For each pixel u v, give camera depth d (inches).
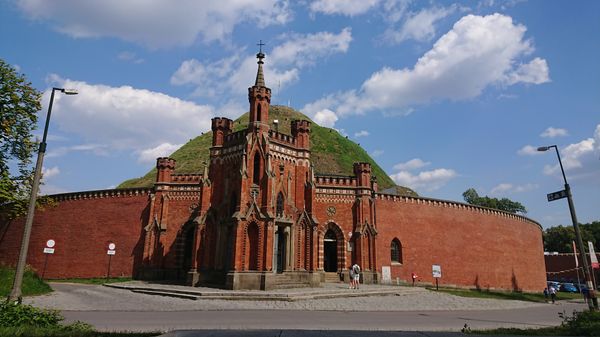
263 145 1759.4
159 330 681.0
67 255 2251.5
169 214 2144.4
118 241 2182.6
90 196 2299.5
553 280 4439.0
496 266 2581.2
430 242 2336.4
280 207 1785.2
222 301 1261.1
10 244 2409.0
